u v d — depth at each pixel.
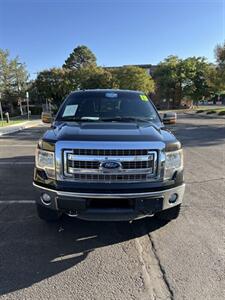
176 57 65.75
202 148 12.37
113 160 3.91
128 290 3.31
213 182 7.28
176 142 4.24
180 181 4.25
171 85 65.06
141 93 6.07
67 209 4.01
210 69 45.47
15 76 52.44
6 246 4.21
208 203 5.86
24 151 11.84
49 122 5.92
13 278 3.51
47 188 4.09
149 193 3.96
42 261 3.86
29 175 7.96
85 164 3.93
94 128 4.45
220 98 97.44
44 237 4.48
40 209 4.62
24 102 56.34
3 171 8.42
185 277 3.54
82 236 4.52
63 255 4.01
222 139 15.17
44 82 53.50
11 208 5.57
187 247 4.20
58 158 3.99
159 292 3.28
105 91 5.94
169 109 61.44
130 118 5.27
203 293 3.26
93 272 3.64
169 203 4.16
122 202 3.96
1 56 49.19
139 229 4.74
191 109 58.59
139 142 3.96
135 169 3.96
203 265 3.77
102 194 3.89
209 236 4.52
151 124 4.95
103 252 4.09
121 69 58.22
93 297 3.20
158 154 4.00
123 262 3.85
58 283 3.43
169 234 4.59
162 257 3.96
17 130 21.67
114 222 4.97
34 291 3.29
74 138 4.00
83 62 81.00
